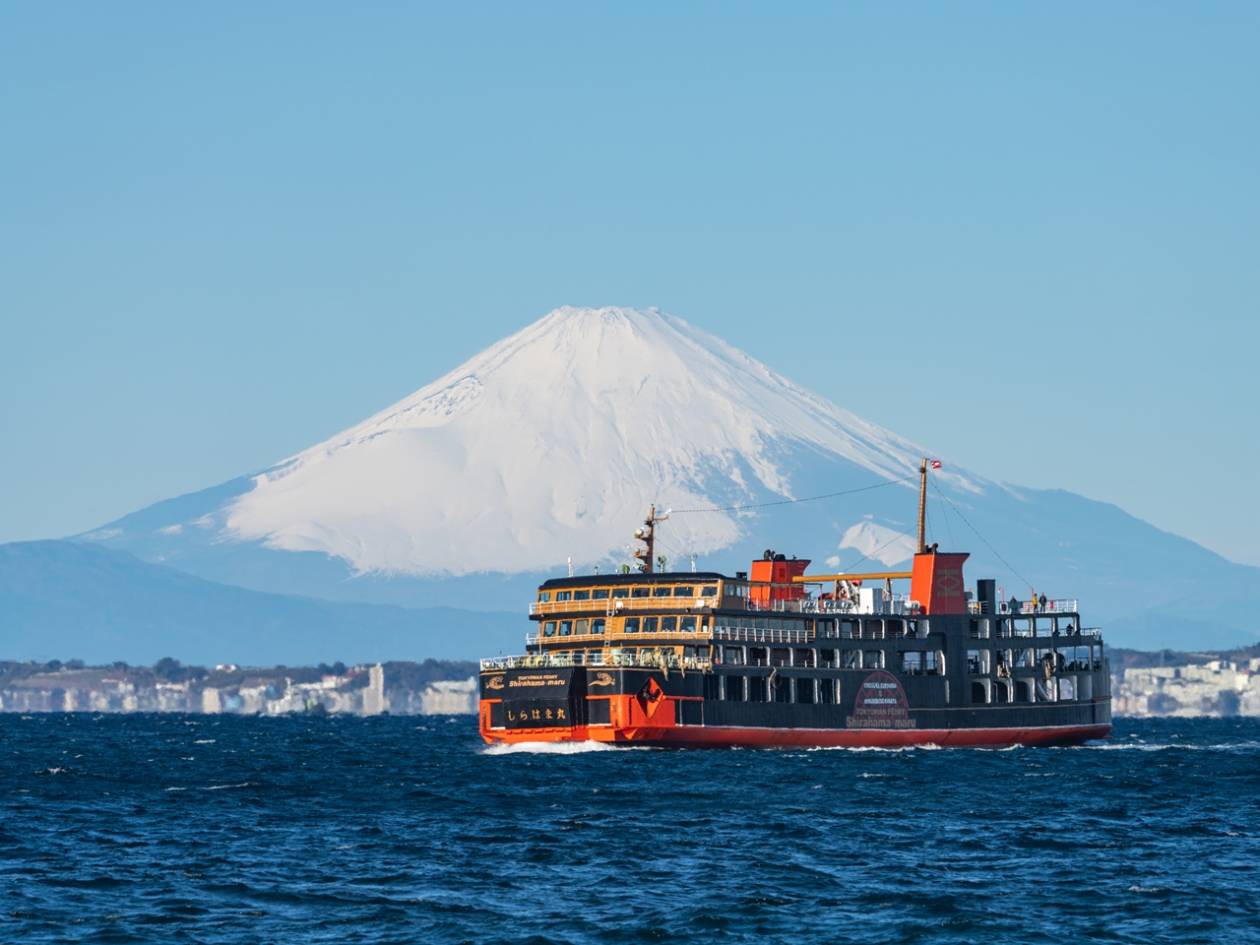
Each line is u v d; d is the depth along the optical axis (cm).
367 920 17888
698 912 18150
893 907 18512
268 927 17612
